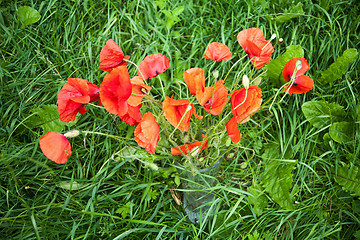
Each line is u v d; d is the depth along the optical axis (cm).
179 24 96
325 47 88
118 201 76
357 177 75
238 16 91
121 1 95
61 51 89
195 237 67
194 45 90
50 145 52
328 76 85
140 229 67
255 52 56
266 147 83
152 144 51
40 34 91
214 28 94
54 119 80
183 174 68
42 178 77
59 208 72
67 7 94
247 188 76
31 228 68
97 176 78
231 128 53
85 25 93
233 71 89
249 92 51
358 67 88
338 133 79
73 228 67
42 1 92
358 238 70
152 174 77
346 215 76
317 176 76
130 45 92
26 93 84
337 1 91
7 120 82
